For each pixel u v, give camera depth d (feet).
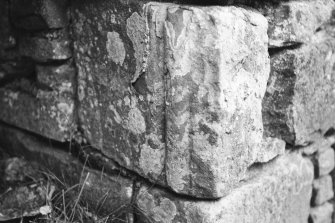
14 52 7.37
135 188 6.37
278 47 6.39
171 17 5.43
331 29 7.08
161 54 5.60
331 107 7.26
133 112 6.07
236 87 5.52
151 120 5.87
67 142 7.10
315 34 6.81
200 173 5.60
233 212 5.90
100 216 6.66
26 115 7.43
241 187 6.13
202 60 5.32
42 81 7.09
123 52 6.01
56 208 6.72
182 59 5.42
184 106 5.52
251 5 6.12
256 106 5.90
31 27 6.94
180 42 5.40
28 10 6.78
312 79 6.69
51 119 7.03
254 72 5.76
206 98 5.38
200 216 5.73
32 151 7.57
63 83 6.86
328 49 6.88
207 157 5.50
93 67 6.50
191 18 5.30
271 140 6.54
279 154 6.66
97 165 6.73
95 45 6.40
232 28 5.34
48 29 6.72
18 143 7.79
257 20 5.68
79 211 6.65
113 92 6.28
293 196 6.99
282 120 6.57
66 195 6.87
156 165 5.96
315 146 7.38
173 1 5.70
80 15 6.52
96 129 6.66
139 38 5.76
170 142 5.73
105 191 6.61
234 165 5.72
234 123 5.57
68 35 6.75
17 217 6.41
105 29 6.20
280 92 6.51
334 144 7.91
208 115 5.42
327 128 7.34
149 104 5.85
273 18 6.27
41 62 7.02
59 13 6.61
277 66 6.47
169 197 5.98
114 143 6.43
